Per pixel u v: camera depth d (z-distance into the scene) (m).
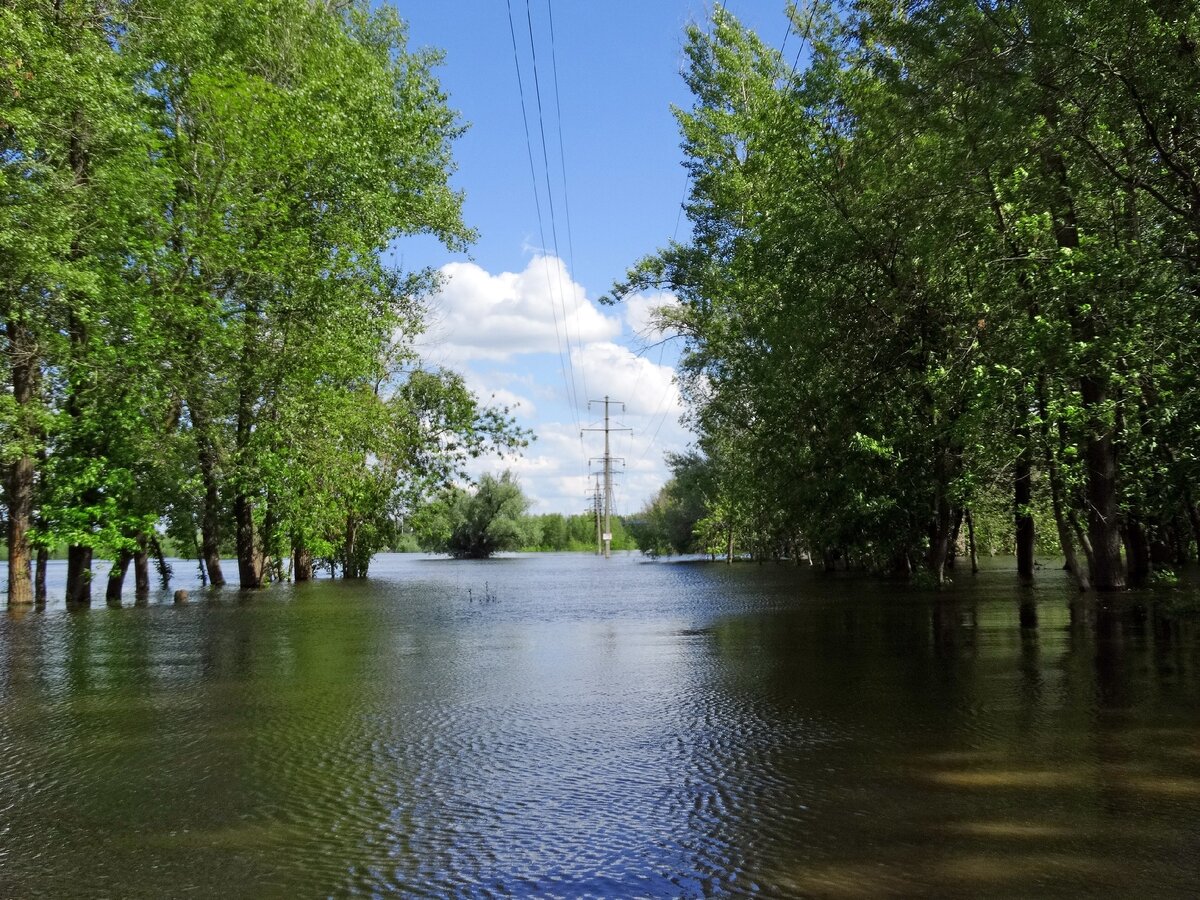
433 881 4.51
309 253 26.36
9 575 23.25
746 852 4.81
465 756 7.04
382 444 34.56
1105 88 13.79
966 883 4.31
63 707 9.34
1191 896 4.12
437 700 9.52
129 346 22.38
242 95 24.14
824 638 14.18
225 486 29.50
